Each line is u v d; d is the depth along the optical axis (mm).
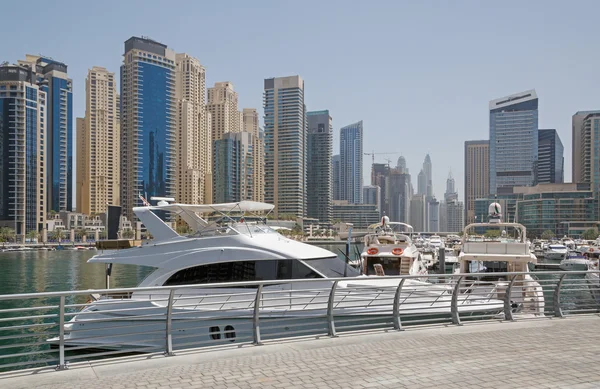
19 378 7512
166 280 15109
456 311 11875
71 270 76000
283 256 14820
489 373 7773
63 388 7094
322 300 14320
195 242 15469
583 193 178875
